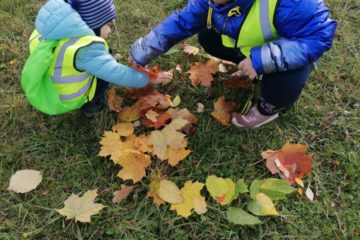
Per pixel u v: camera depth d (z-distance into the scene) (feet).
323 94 4.32
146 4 5.23
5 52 4.63
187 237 3.29
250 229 3.35
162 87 4.31
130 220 3.38
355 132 3.99
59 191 3.56
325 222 3.41
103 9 3.49
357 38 4.87
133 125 3.91
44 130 3.96
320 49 3.29
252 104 4.17
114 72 3.56
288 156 3.67
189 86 4.33
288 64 3.32
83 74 3.58
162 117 3.86
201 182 3.62
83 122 4.02
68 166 3.70
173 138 3.66
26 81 3.49
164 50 3.88
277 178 3.65
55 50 3.43
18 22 4.95
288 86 3.56
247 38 3.47
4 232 3.31
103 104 4.07
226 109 4.05
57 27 3.28
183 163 3.70
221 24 3.53
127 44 4.76
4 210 3.44
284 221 3.40
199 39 4.16
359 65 4.57
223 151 3.82
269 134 3.96
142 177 3.53
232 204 3.47
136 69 3.74
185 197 3.40
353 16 5.11
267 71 3.39
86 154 3.81
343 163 3.75
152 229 3.33
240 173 3.69
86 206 3.34
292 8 3.17
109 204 3.47
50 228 3.33
